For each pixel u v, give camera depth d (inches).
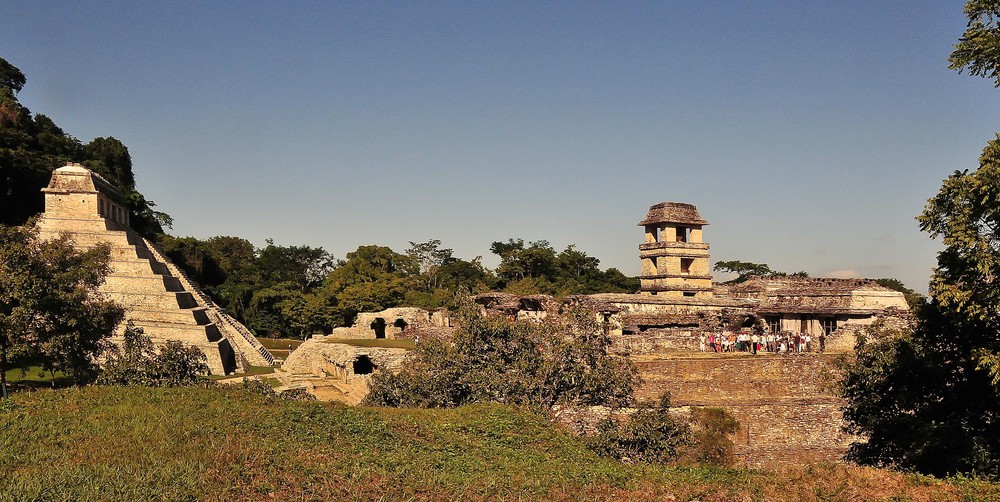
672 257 2183.8
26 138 3358.8
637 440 1096.2
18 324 1405.0
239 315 4136.3
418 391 1325.0
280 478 764.6
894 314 1760.6
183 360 1334.9
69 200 2659.9
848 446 1306.6
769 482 854.5
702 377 1432.1
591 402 1282.0
